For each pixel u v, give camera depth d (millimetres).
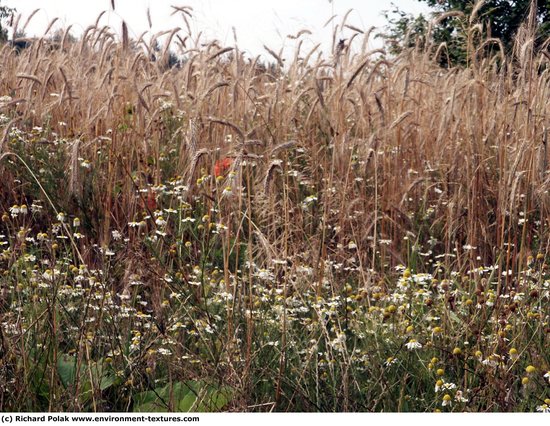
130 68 7027
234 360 3363
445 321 3676
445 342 3559
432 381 3357
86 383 3346
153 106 6801
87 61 7859
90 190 5418
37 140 5781
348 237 5320
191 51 7738
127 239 4656
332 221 5566
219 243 4891
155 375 3574
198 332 3602
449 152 6422
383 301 4105
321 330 3688
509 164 5559
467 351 3533
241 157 4035
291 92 6977
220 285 4031
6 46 8461
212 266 4641
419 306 3922
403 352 3457
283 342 3352
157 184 5547
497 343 3482
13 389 3197
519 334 3512
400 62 7418
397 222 5652
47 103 7082
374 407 3119
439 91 7117
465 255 5199
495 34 10539
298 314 4016
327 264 4426
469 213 5309
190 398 3293
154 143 6184
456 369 3473
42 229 5270
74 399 3076
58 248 4734
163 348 3559
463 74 6492
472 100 6602
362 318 3770
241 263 4809
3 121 6070
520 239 5504
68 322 3641
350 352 3617
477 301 4020
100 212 5250
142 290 4344
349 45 7227
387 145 6191
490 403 3229
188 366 3477
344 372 3311
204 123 6176
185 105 6840
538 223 5316
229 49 6242
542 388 3381
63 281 3900
